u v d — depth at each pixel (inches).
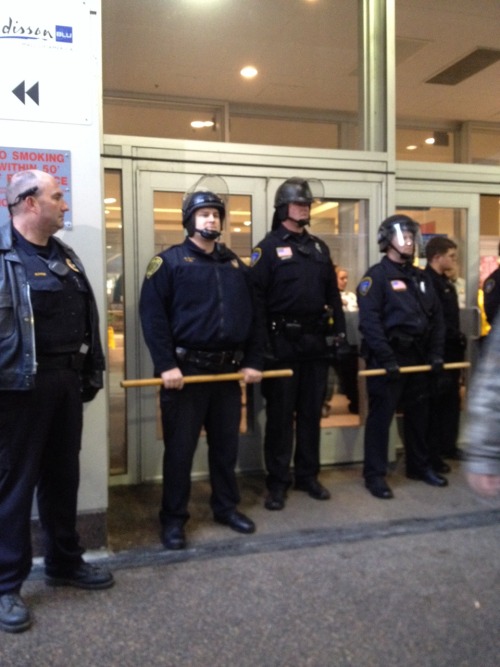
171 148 150.1
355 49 217.3
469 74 243.8
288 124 270.5
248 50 217.2
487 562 112.4
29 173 95.2
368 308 143.3
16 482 94.1
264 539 121.3
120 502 141.6
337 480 157.2
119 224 149.1
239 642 88.9
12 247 93.7
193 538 122.1
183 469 120.0
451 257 162.2
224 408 126.0
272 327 138.2
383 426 144.9
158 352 118.6
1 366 90.0
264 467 162.2
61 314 96.3
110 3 184.4
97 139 110.7
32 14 106.1
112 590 103.1
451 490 149.0
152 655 86.0
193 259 121.6
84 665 83.7
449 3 191.8
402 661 84.6
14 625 91.2
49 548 103.4
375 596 101.0
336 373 167.5
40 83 107.1
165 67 228.1
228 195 154.4
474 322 177.2
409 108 278.5
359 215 166.6
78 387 100.9
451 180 177.6
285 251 136.9
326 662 84.4
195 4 187.0
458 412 170.9
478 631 91.3
